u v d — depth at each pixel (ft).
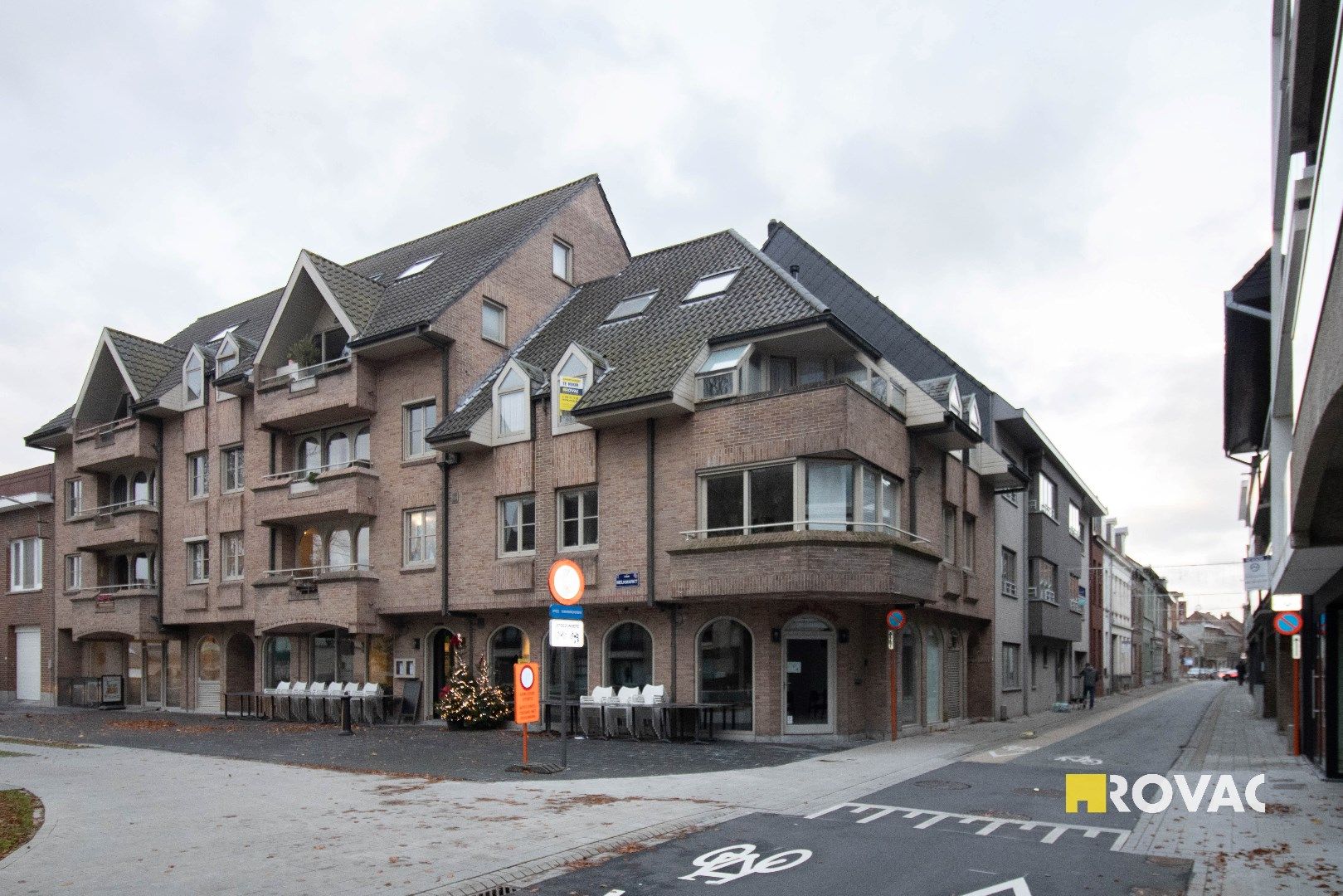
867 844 29.53
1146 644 231.50
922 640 68.74
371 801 36.70
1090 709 104.12
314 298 82.79
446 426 71.05
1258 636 123.75
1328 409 20.95
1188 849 29.04
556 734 63.57
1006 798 37.96
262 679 85.81
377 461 76.95
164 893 23.68
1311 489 28.12
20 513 111.24
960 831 31.45
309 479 78.89
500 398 70.03
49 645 105.81
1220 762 50.01
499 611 69.92
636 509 62.23
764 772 44.96
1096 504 129.18
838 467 56.44
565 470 65.41
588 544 64.95
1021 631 93.15
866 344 61.26
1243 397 51.62
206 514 89.92
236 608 85.61
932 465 69.62
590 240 89.86
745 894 24.07
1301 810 35.70
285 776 43.93
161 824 32.22
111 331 99.35
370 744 58.34
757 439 57.21
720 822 32.78
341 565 79.41
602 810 34.60
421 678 74.38
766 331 59.21
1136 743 60.18
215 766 47.85
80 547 99.50
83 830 31.30
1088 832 31.42
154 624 93.15
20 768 47.32
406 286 83.61
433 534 73.67
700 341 61.72
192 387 92.79
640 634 63.26
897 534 60.80
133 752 55.06
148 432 94.89
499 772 44.80
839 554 53.72
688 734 59.47
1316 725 48.32
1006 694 87.04
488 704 67.72
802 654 58.95
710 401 59.72
